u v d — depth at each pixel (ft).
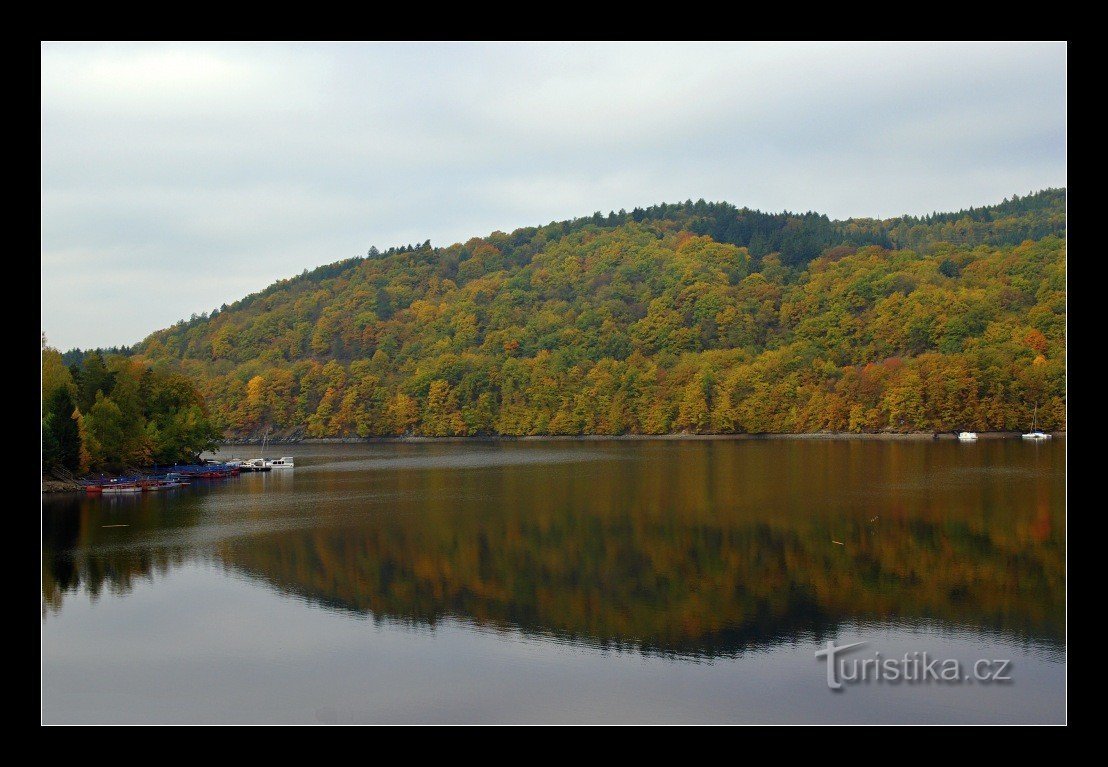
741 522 241.55
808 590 169.89
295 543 226.17
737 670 130.41
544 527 244.22
